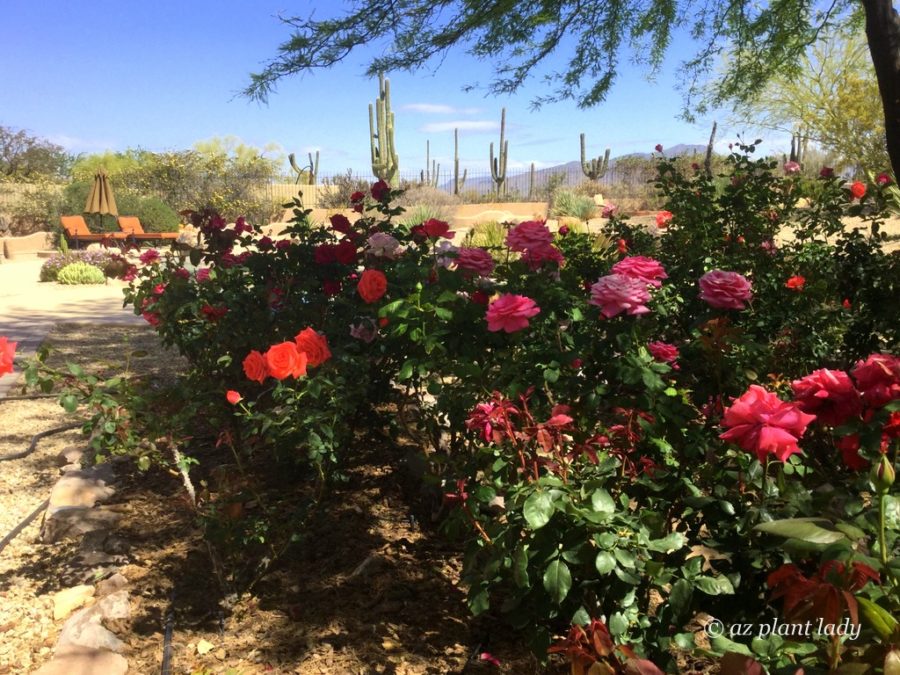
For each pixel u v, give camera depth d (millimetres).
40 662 2211
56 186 25031
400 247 3361
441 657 2166
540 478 1538
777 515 1496
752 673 988
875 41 4430
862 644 1061
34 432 4453
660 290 2559
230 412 3336
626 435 1866
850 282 3996
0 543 2988
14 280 13578
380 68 5785
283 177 31797
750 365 2326
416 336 2316
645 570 1457
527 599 1668
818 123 14180
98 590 2584
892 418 1383
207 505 2516
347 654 2193
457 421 2307
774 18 6379
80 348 6938
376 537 2873
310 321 3328
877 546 1220
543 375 2113
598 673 1151
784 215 4316
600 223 18484
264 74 5207
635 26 6730
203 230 4047
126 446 2406
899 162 4453
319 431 2471
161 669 2148
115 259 4246
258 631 2324
